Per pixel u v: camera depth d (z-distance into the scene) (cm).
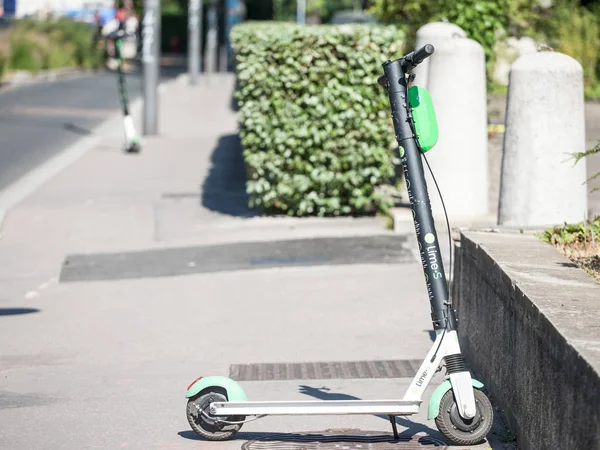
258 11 8194
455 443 619
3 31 6231
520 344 629
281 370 847
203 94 4438
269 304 1092
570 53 3042
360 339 947
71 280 1241
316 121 1482
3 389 802
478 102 1435
